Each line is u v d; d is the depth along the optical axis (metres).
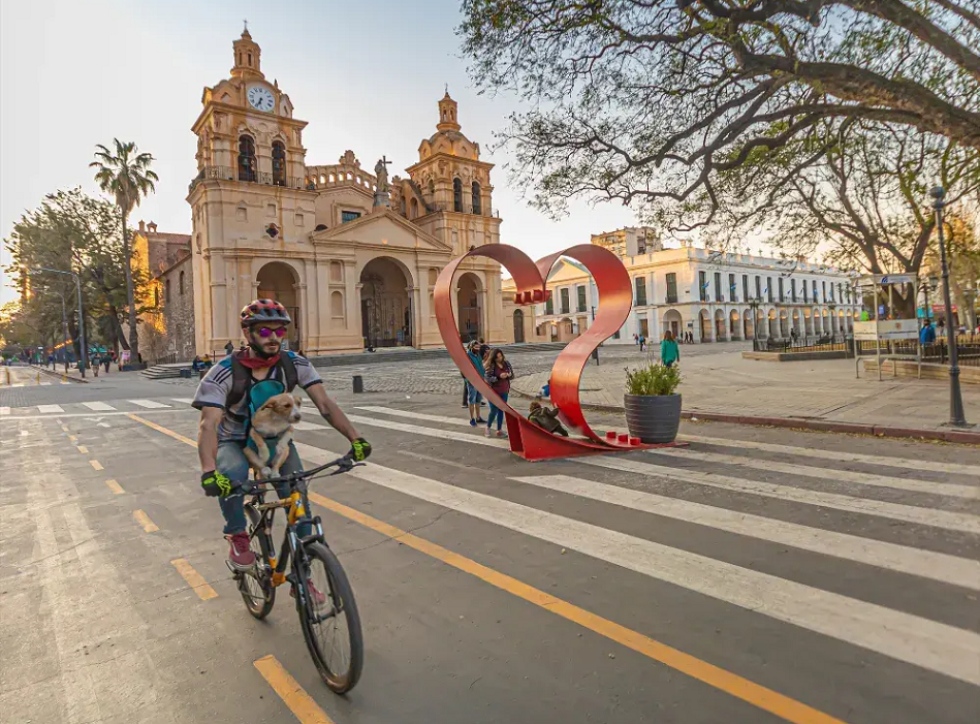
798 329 70.81
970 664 2.63
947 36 8.53
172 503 6.11
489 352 9.43
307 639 2.84
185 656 3.07
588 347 7.92
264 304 3.02
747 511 4.90
